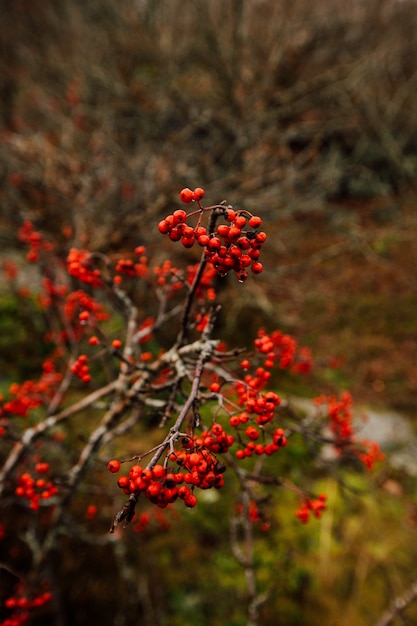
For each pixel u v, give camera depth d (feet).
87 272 7.50
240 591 12.51
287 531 14.11
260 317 25.35
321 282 29.84
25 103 28.27
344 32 37.99
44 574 9.87
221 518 14.16
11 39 34.83
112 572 12.66
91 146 19.38
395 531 14.79
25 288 18.98
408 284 30.07
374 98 39.93
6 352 17.43
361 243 33.58
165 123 30.30
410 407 21.49
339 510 14.98
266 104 30.19
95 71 29.35
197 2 31.99
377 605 12.75
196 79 33.99
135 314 7.98
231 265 4.28
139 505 13.04
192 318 8.66
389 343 25.32
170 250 17.07
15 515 12.92
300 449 16.66
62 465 13.30
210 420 15.02
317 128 37.81
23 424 13.44
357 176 40.24
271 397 5.02
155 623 11.69
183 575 12.78
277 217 26.68
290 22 32.22
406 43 40.29
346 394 8.38
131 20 32.32
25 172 17.30
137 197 16.76
